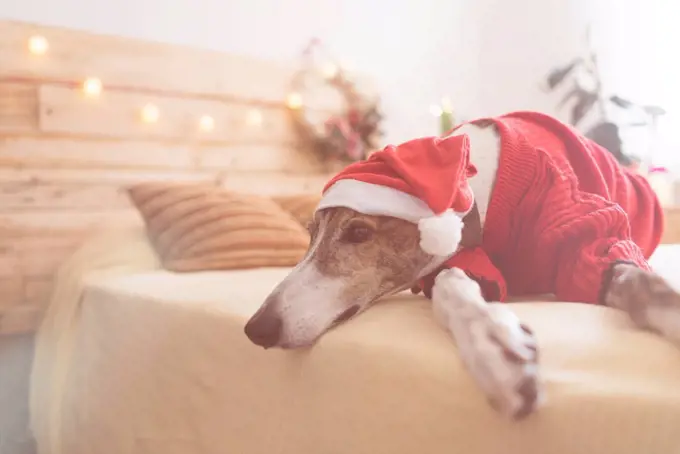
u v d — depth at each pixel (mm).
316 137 2992
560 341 1045
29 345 2340
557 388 935
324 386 1196
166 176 2641
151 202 2320
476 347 1016
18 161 2326
